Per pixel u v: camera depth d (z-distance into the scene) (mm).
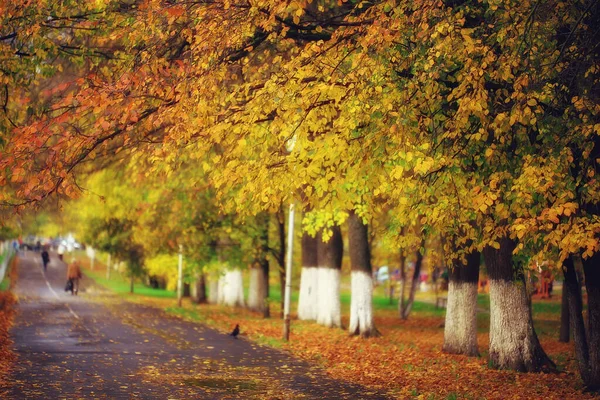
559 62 13891
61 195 15117
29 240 143375
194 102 14125
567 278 17734
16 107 19453
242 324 34594
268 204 14461
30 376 16875
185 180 33000
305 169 13812
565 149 13180
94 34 17922
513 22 13656
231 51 15727
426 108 14211
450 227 15008
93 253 95188
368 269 30219
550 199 12930
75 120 14758
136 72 14859
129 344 23922
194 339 26422
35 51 17359
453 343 24812
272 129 13891
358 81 13523
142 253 53156
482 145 14656
